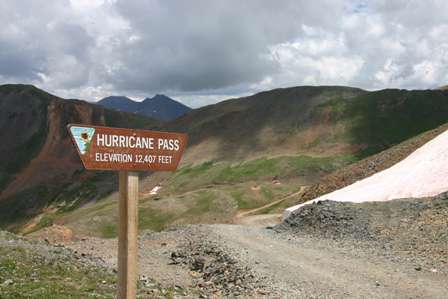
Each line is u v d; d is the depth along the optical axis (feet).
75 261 61.82
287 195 433.48
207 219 376.89
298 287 53.52
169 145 29.12
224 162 573.74
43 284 43.16
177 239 100.83
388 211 98.37
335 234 93.40
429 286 52.39
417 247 73.97
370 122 627.05
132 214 27.40
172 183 531.09
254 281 56.95
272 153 585.22
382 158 237.86
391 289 51.55
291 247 81.71
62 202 602.03
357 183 190.19
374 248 77.30
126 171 27.58
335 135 611.06
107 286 47.73
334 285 53.72
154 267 74.64
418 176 158.71
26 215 592.19
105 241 102.58
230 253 73.41
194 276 68.28
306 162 538.06
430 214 89.35
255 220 280.31
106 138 26.55
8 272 46.44
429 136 222.48
